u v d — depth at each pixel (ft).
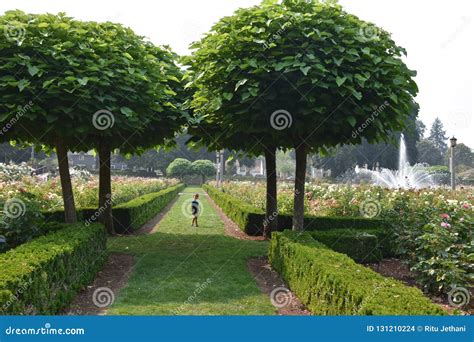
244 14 21.97
